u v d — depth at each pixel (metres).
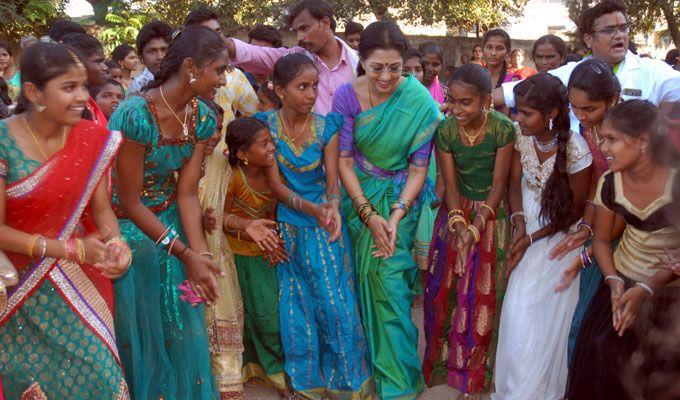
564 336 3.43
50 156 2.61
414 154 3.78
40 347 2.67
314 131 3.70
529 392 3.37
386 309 3.77
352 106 3.75
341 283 3.70
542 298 3.40
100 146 2.70
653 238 2.90
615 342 3.00
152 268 3.19
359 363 3.72
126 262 2.69
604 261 3.12
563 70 4.41
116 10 15.36
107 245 2.71
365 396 3.71
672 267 2.43
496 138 3.55
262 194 3.77
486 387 3.77
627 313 2.91
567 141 3.35
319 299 3.66
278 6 15.91
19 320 2.65
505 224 3.71
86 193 2.69
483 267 3.68
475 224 3.63
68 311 2.68
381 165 3.79
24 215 2.59
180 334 3.30
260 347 3.89
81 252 2.59
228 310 3.65
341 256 3.73
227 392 3.60
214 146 3.61
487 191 3.70
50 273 2.65
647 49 20.36
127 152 2.99
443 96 6.74
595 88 3.20
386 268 3.77
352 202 3.85
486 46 6.16
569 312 3.43
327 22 4.53
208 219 3.50
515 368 3.39
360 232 3.85
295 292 3.73
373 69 3.53
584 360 3.15
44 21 14.23
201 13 4.45
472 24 16.84
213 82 2.99
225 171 3.77
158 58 4.57
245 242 3.80
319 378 3.73
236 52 4.54
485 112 3.55
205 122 3.17
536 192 3.52
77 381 2.68
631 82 4.29
